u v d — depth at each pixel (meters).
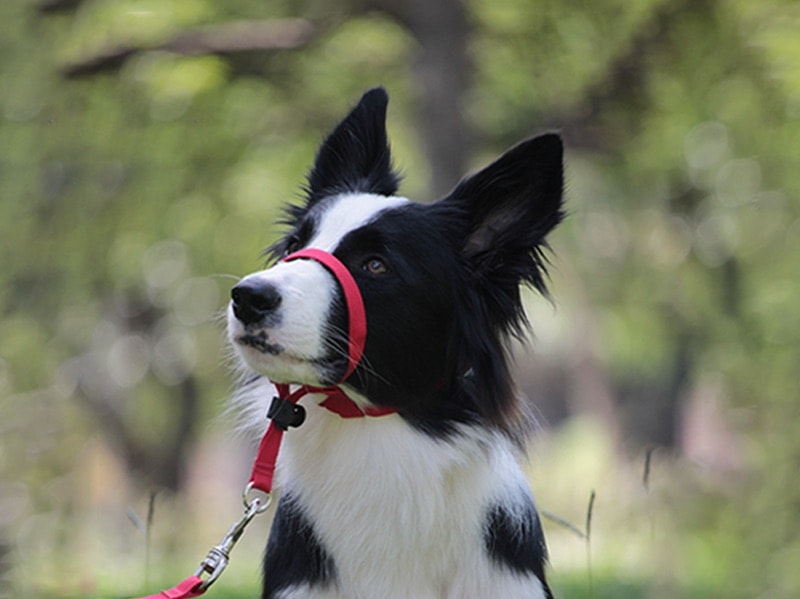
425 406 5.59
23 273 17.00
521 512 5.78
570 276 23.58
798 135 14.88
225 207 17.03
